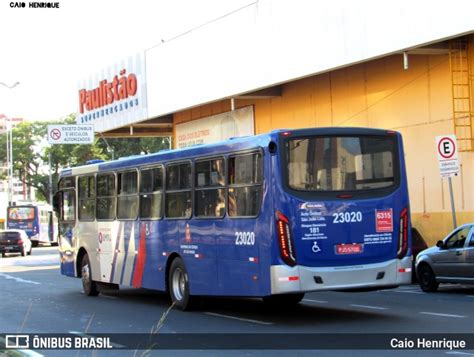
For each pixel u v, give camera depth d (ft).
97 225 57.88
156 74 110.73
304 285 36.83
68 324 41.86
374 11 68.49
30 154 262.47
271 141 37.50
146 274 50.16
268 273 37.19
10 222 201.16
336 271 37.42
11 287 69.67
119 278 54.08
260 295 37.93
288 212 36.99
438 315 40.86
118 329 39.17
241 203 39.86
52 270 96.94
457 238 54.03
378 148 39.52
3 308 51.06
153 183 49.44
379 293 55.57
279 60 82.58
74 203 62.18
